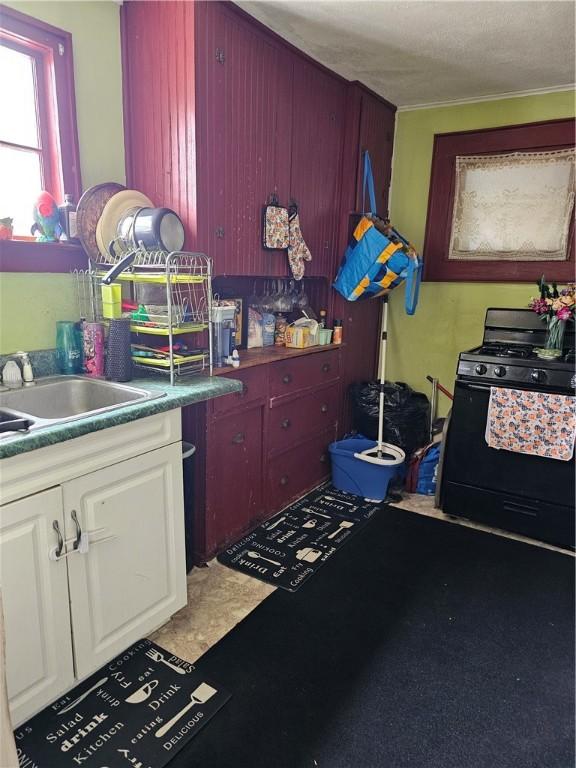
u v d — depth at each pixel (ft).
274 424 8.29
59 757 4.39
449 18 6.82
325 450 10.05
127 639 5.36
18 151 6.04
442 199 10.63
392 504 9.29
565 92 9.26
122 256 6.29
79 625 4.81
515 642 5.95
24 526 4.24
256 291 9.23
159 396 5.41
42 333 6.23
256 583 6.89
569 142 9.38
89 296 6.63
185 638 5.85
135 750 4.48
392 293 11.50
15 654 4.30
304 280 10.22
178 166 6.54
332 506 9.13
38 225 5.99
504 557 7.66
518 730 4.80
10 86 5.90
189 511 6.92
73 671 4.83
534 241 9.95
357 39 7.49
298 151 8.25
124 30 6.63
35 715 4.77
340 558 7.54
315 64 8.25
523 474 7.97
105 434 4.78
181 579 5.99
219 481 7.29
